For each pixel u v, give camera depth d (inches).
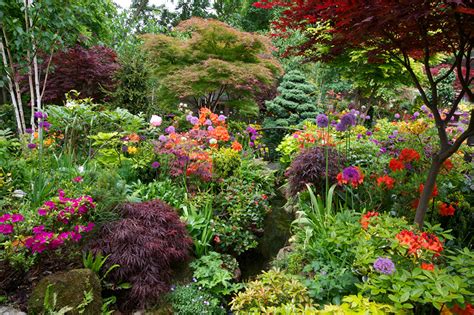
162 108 284.4
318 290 78.8
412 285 63.1
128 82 228.1
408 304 57.9
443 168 123.9
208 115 222.4
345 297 63.1
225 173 187.6
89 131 187.5
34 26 189.9
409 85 259.0
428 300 57.1
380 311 58.9
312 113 322.7
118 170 167.0
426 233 79.4
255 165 218.5
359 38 94.7
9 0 191.8
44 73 250.8
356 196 132.3
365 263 72.9
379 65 221.3
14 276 91.3
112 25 331.9
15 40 190.2
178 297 105.7
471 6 72.5
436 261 82.7
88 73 250.4
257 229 167.6
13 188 132.5
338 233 94.5
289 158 235.9
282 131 308.5
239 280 134.6
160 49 280.8
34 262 95.6
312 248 103.9
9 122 245.4
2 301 84.8
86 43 252.4
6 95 297.4
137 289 98.3
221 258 136.8
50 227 101.3
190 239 122.6
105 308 91.5
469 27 82.5
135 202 127.0
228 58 284.8
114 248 102.0
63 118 175.9
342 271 83.4
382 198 125.4
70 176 138.8
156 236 109.9
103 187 121.6
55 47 215.5
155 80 275.4
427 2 71.6
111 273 100.0
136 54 238.2
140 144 183.0
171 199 152.7
